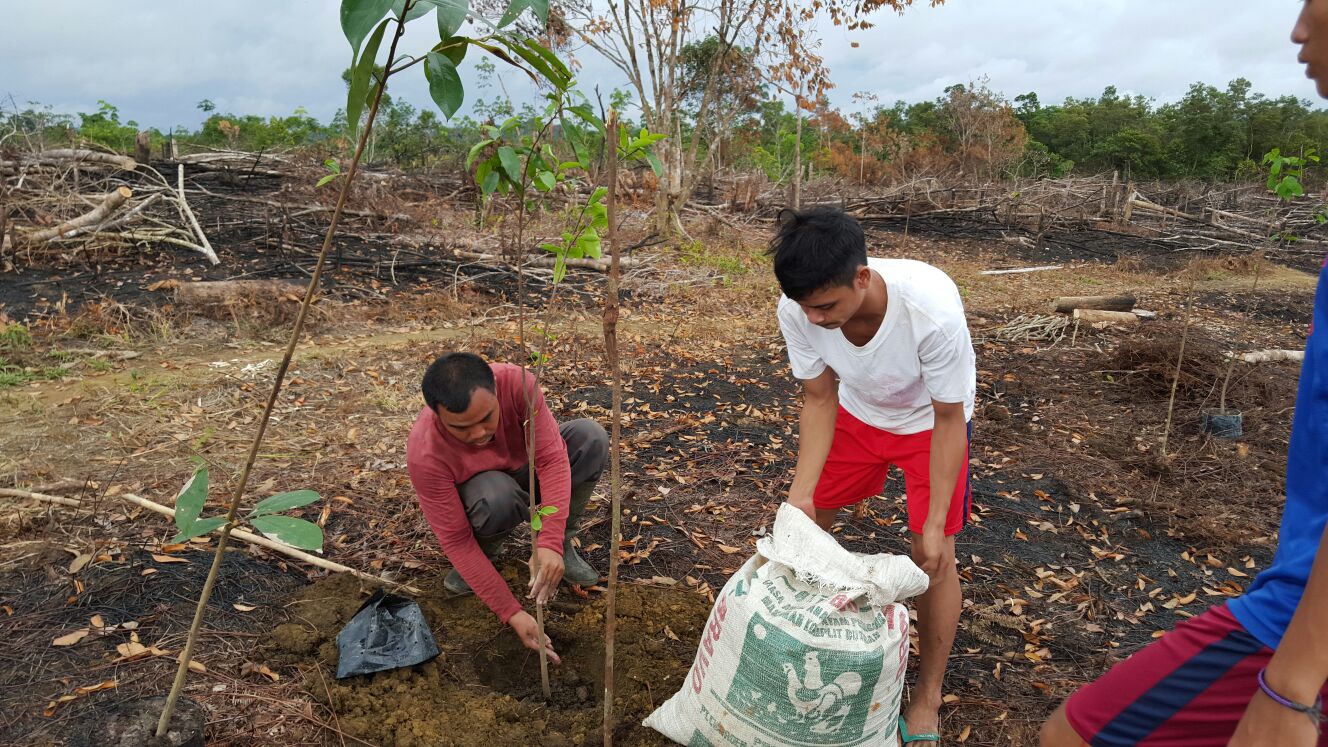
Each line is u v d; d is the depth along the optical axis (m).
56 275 7.34
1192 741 1.51
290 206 10.56
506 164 1.84
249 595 2.84
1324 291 1.32
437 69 1.33
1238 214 16.47
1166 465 4.57
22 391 4.86
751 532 3.64
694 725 2.17
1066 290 10.62
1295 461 1.40
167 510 3.30
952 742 2.49
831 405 2.55
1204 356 6.17
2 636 2.54
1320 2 1.16
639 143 1.80
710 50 12.86
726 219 13.96
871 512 3.95
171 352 5.75
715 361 6.46
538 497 2.88
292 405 4.82
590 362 6.18
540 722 2.35
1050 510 4.11
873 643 2.00
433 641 2.56
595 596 3.04
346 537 3.29
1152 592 3.41
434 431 2.46
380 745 2.23
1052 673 2.82
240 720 2.27
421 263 8.81
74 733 1.99
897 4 10.88
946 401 2.26
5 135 10.52
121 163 11.52
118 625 2.63
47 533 3.12
